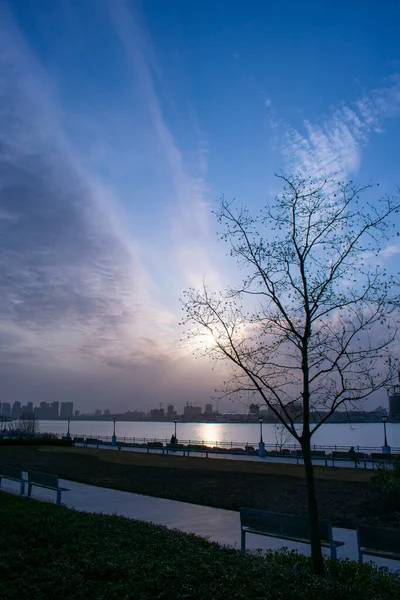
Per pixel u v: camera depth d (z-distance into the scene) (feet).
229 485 71.72
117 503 57.52
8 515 40.50
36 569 27.61
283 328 32.24
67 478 81.25
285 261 33.19
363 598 23.98
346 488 66.33
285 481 75.20
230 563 29.01
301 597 23.27
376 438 368.89
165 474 84.99
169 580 25.61
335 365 31.55
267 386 31.86
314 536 27.96
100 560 28.66
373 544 29.73
